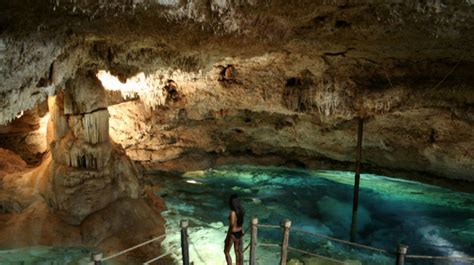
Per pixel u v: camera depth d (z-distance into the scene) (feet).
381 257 31.81
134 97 38.88
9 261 26.20
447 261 31.71
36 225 28.45
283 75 33.30
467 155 34.91
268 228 36.40
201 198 42.37
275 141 48.52
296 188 47.32
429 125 34.88
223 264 27.99
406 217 40.68
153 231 31.12
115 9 15.40
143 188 35.22
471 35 18.78
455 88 28.22
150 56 25.99
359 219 39.99
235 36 19.60
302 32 20.79
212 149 50.16
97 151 30.04
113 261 26.81
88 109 29.45
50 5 14.85
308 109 34.04
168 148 48.44
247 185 47.83
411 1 15.30
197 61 26.86
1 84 17.52
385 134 38.81
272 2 15.65
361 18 18.20
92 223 28.91
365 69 29.58
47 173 30.81
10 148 39.32
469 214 41.24
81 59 25.05
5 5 14.92
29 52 18.17
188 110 43.01
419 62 27.50
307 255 31.19
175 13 16.11
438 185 41.37
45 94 21.86
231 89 36.52
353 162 47.14
